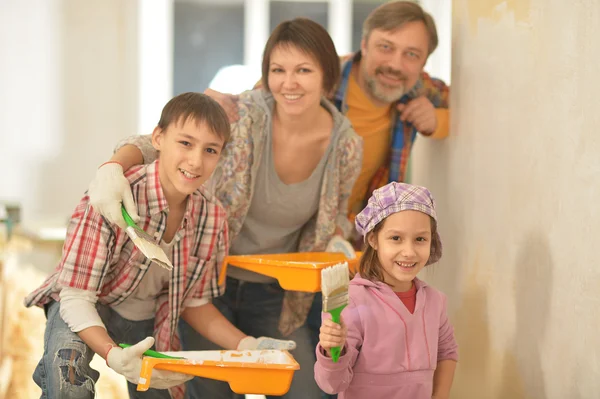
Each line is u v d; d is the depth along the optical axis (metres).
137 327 1.94
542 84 1.80
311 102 2.09
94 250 1.72
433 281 2.77
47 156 5.64
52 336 1.73
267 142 2.15
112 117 5.71
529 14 1.89
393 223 1.71
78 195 5.70
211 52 6.06
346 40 6.04
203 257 1.90
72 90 5.65
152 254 1.62
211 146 1.75
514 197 1.97
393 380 1.71
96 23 5.65
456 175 2.49
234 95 2.23
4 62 5.55
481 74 2.24
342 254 2.11
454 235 2.50
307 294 2.25
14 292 3.96
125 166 1.84
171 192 1.79
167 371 1.58
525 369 1.87
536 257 1.82
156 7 5.75
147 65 5.75
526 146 1.90
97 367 3.08
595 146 1.53
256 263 1.93
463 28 2.42
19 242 4.21
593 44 1.55
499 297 2.06
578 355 1.59
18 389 2.66
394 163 2.61
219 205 1.92
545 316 1.76
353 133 2.23
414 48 2.42
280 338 2.25
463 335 2.37
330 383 1.58
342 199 2.28
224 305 2.30
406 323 1.73
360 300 1.74
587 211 1.56
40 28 5.58
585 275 1.57
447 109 2.62
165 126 1.76
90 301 1.75
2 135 5.58
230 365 1.58
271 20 6.06
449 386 1.82
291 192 2.20
